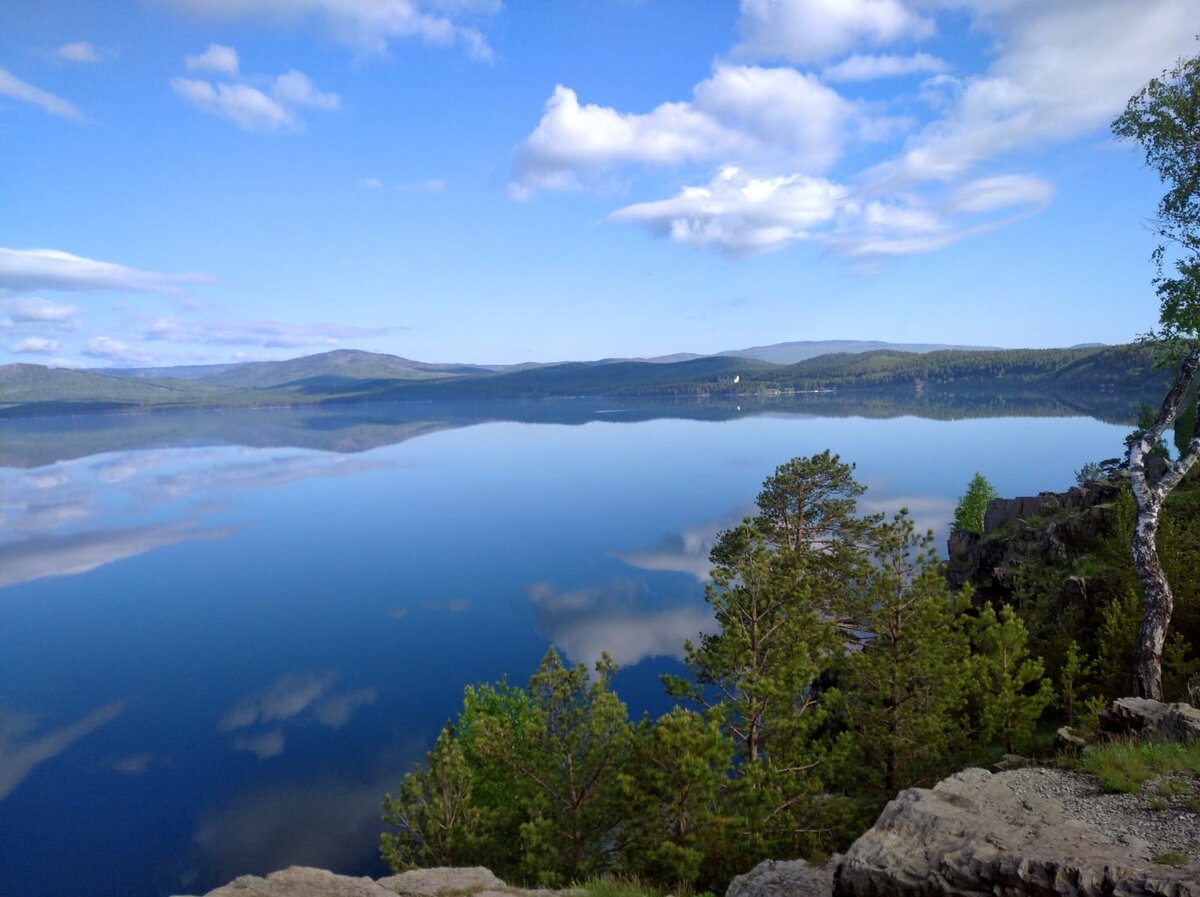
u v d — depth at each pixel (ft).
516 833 81.41
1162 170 79.25
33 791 180.55
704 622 272.72
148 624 325.21
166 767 191.31
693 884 64.54
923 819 38.34
